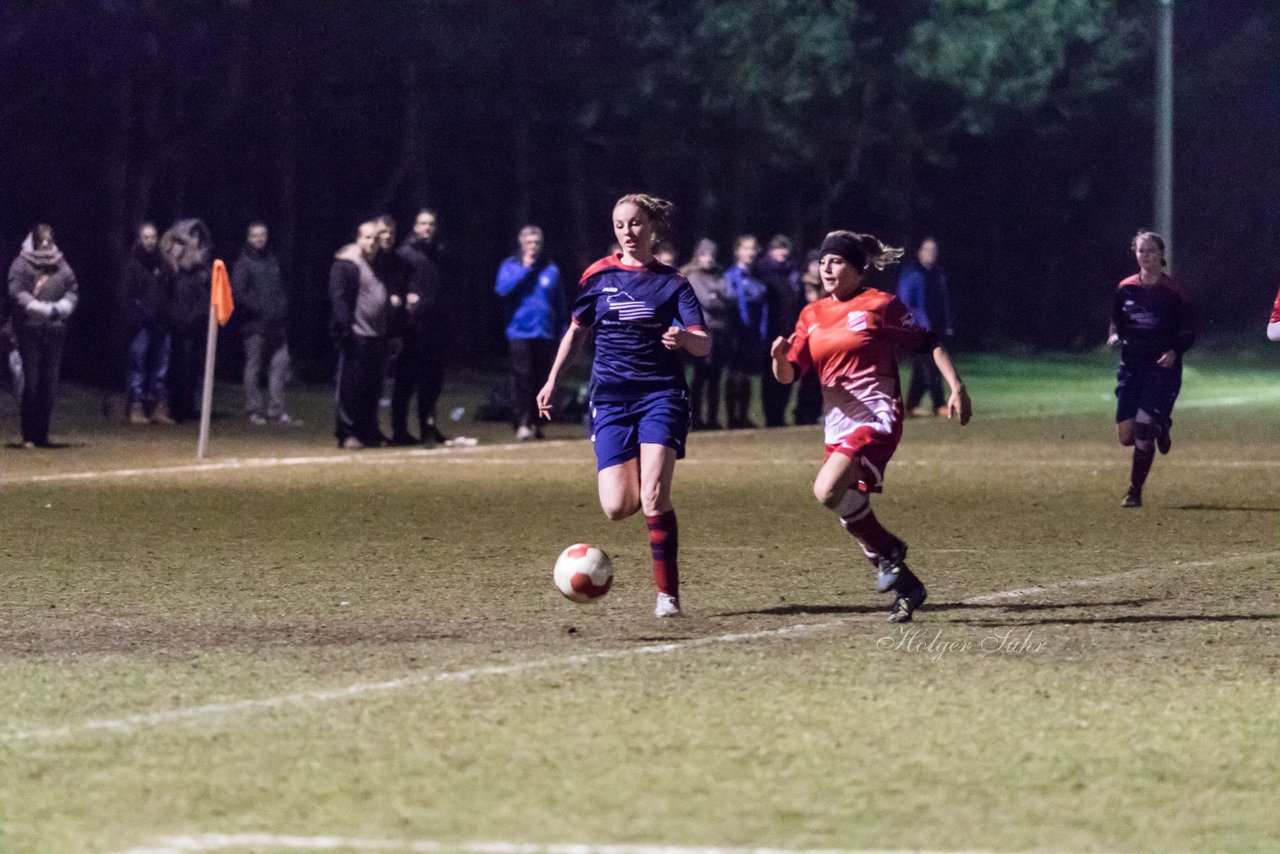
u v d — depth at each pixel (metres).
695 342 25.25
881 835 15.04
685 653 23.05
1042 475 48.66
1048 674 21.73
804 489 44.81
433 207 121.25
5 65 96.38
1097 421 71.06
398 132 111.81
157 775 16.95
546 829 15.17
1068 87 115.62
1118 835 15.09
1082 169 151.50
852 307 25.23
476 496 42.91
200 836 15.02
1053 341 154.38
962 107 112.62
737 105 103.69
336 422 58.09
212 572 30.53
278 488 44.66
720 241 130.12
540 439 61.44
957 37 105.25
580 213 120.56
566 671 21.86
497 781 16.70
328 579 29.72
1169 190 97.06
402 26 99.75
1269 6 145.50
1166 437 40.34
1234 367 125.00
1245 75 146.38
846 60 103.81
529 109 106.25
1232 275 158.00
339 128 112.81
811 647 23.48
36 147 100.38
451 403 84.69
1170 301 40.16
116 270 93.06
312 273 115.56
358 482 46.25
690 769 17.12
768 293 66.50
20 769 17.17
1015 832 15.16
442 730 18.72
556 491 44.06
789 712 19.59
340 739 18.34
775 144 107.56
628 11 102.56
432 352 58.75
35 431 57.31
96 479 46.81
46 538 34.97
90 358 98.19
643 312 25.70
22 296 56.31
